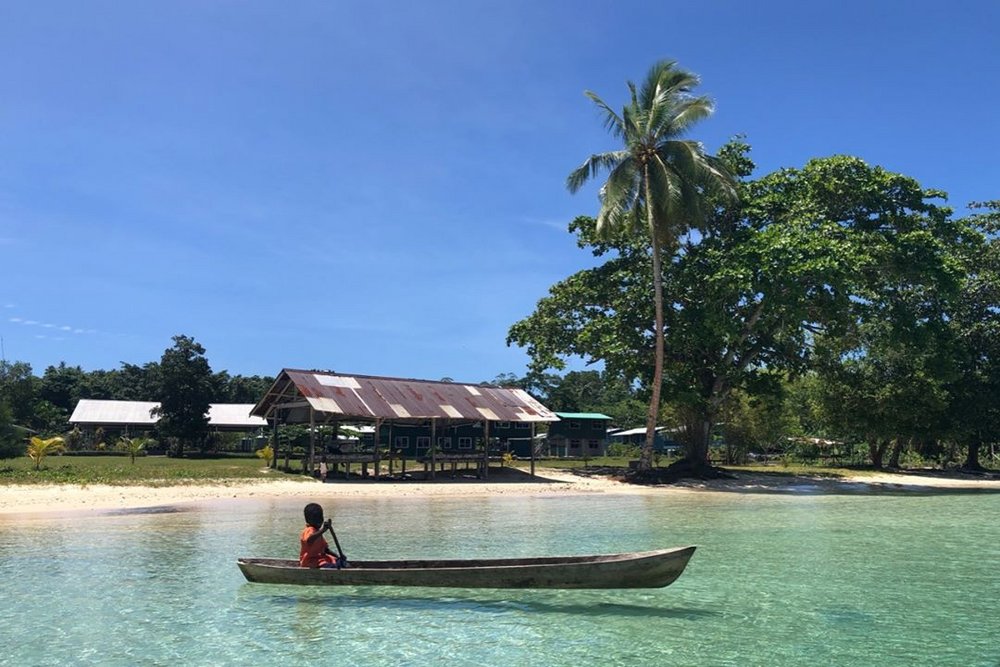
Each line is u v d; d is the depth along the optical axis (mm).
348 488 30750
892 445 58062
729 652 8930
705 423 40719
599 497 30344
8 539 17125
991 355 47875
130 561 14438
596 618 10430
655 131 35281
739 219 39719
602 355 39375
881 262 35875
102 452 60844
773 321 38062
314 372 35750
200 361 60188
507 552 15797
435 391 37969
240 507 23984
